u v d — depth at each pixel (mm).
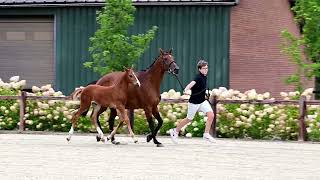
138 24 26516
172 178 11070
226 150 15688
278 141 18547
